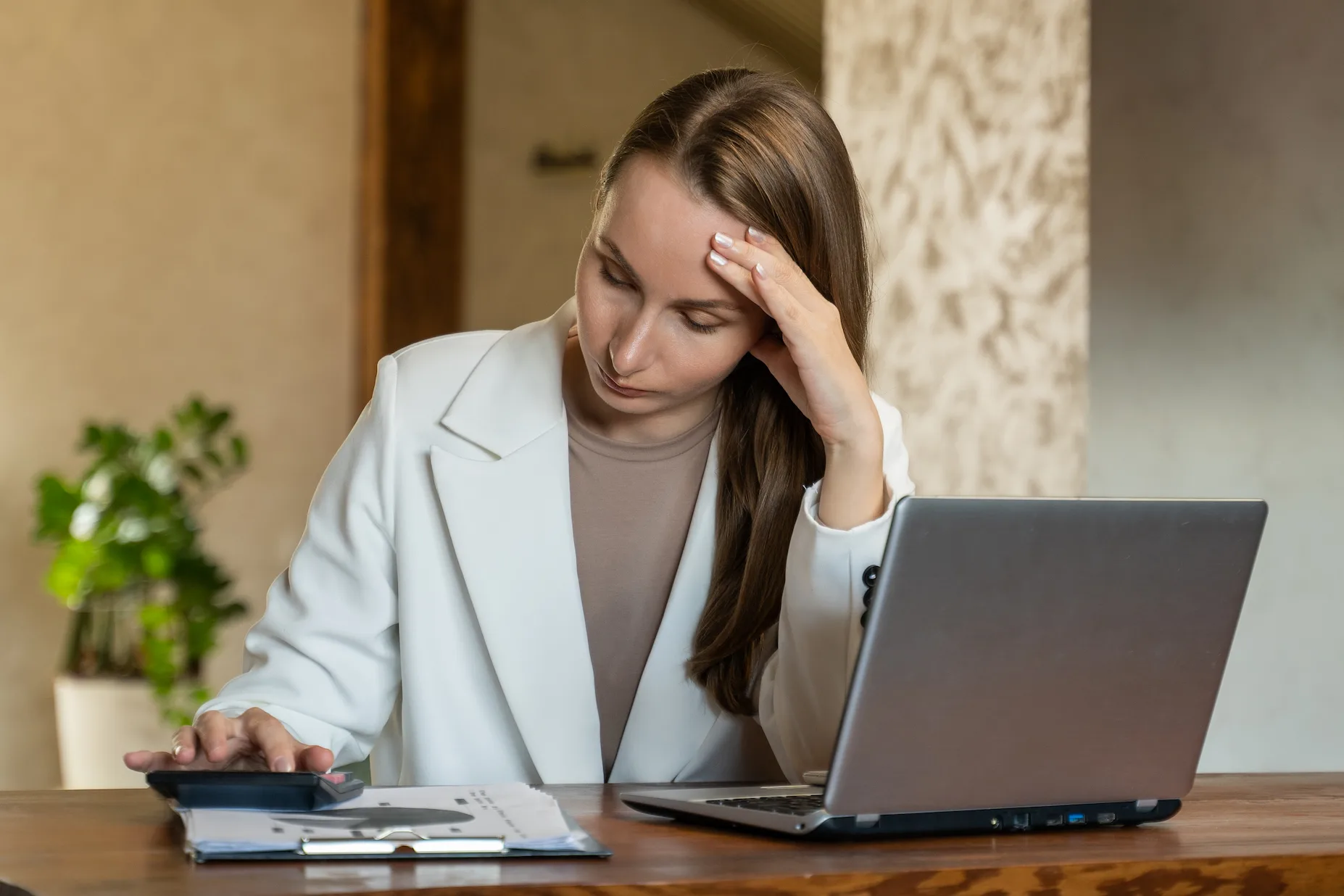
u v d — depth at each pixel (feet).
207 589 14.64
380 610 4.57
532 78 20.79
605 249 4.05
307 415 17.87
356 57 18.37
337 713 4.42
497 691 4.67
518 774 4.69
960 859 3.05
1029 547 3.24
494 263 20.27
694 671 4.66
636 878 2.74
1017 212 8.13
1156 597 3.44
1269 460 8.07
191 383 17.16
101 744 14.20
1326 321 8.09
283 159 17.78
